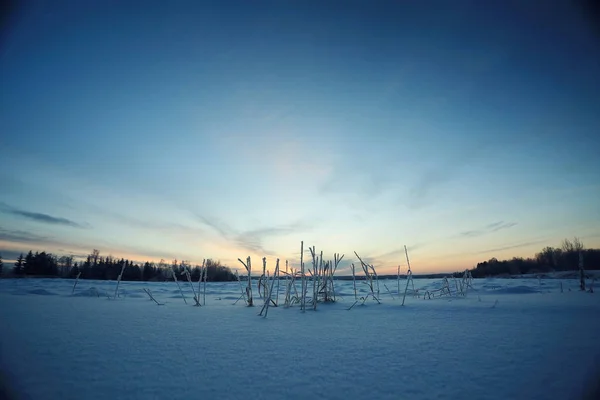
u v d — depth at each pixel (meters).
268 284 11.70
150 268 44.00
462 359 4.40
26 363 4.21
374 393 3.26
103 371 3.92
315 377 3.72
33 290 16.27
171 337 5.85
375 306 10.77
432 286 19.69
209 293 18.28
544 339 5.51
